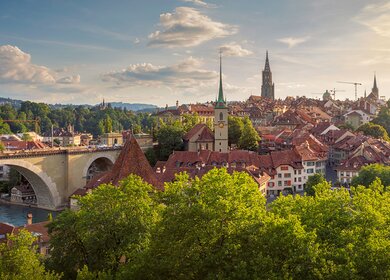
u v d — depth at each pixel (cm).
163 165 14300
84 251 5878
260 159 15038
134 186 6062
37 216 14325
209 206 4709
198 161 14150
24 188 16662
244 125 19188
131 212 5756
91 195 6184
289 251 4300
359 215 5006
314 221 5084
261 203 5444
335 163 19875
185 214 4744
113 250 5538
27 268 4962
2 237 8450
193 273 4512
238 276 4056
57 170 15125
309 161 15575
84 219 5662
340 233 4834
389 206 5409
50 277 4600
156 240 4903
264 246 4412
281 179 14950
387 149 17562
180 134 17512
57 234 5978
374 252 4416
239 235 4528
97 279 4444
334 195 5566
